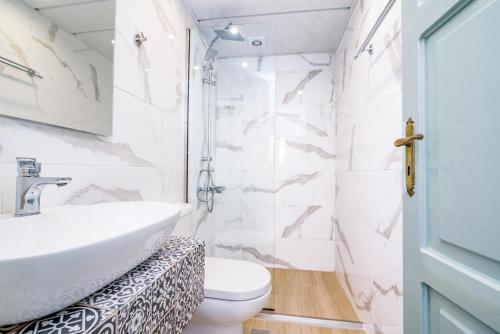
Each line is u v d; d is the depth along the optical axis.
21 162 0.58
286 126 2.44
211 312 1.13
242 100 2.23
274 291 1.91
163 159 1.45
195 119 1.92
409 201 0.73
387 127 1.15
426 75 0.67
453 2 0.54
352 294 1.76
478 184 0.49
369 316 1.40
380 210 1.23
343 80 2.06
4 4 0.60
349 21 1.86
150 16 1.29
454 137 0.56
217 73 2.22
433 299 0.64
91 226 0.67
